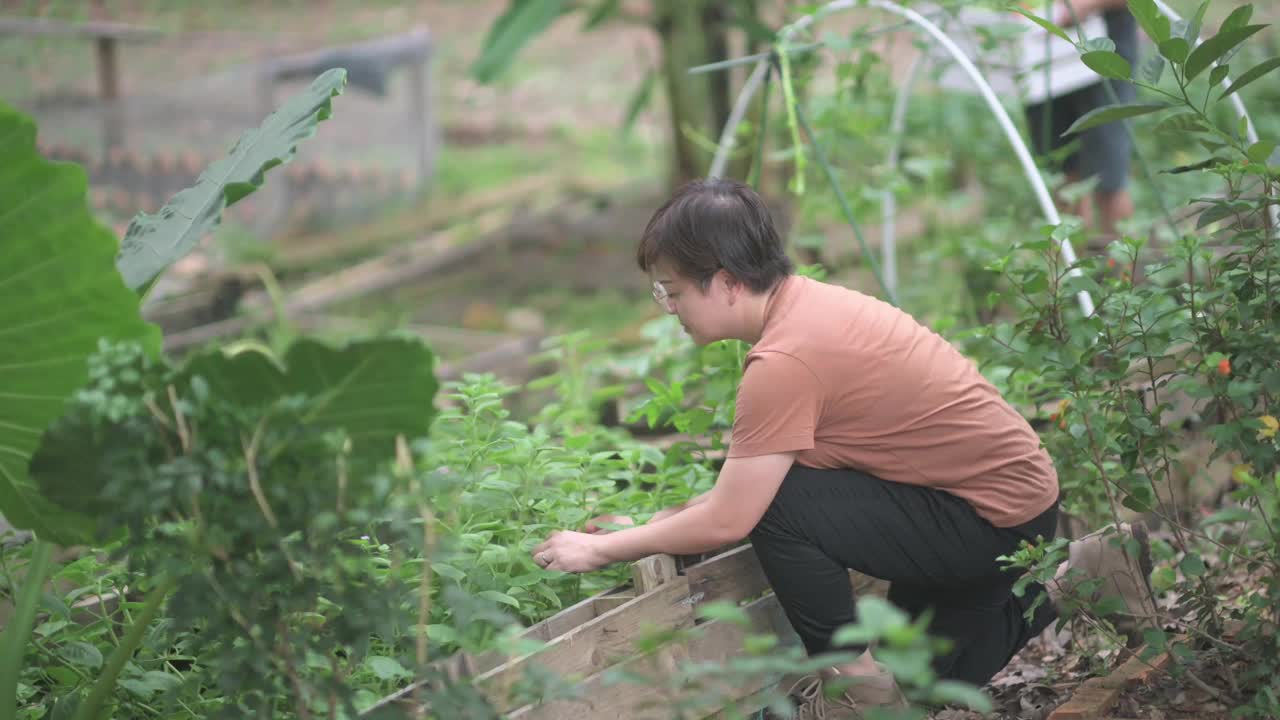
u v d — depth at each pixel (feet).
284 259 32.94
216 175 8.43
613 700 7.68
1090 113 8.61
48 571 8.37
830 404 8.20
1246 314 8.36
